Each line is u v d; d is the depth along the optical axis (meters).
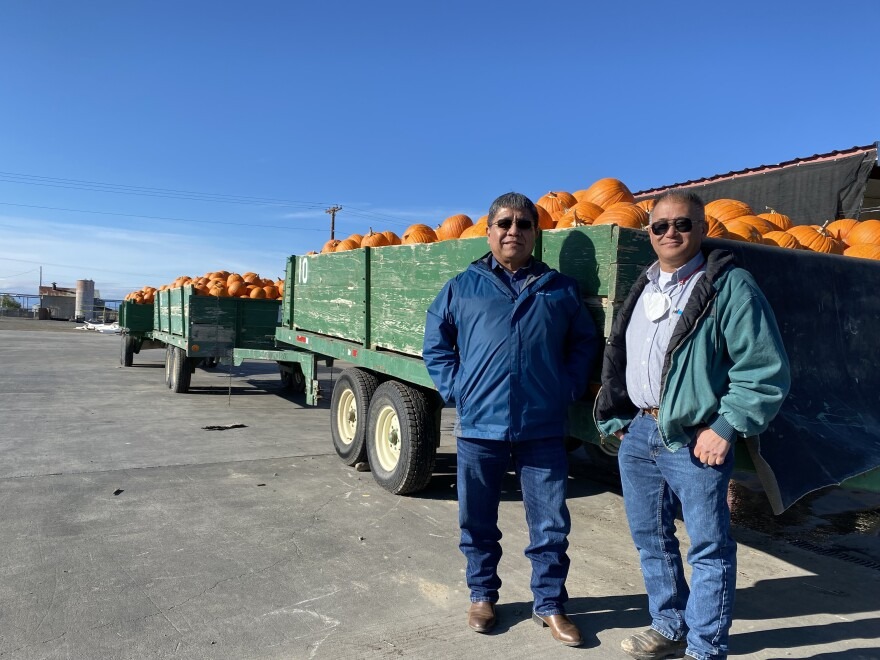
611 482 6.12
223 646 2.88
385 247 5.48
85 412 9.20
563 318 3.03
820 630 3.21
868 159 6.70
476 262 3.19
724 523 2.52
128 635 2.95
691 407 2.46
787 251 3.26
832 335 3.29
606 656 2.91
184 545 4.09
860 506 5.48
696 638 2.53
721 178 8.58
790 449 2.82
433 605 3.35
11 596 3.30
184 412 9.52
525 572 3.85
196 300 10.82
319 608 3.28
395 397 5.24
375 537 4.34
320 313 7.12
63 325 47.59
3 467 5.87
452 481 5.82
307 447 7.20
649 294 2.70
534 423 2.98
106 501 4.94
